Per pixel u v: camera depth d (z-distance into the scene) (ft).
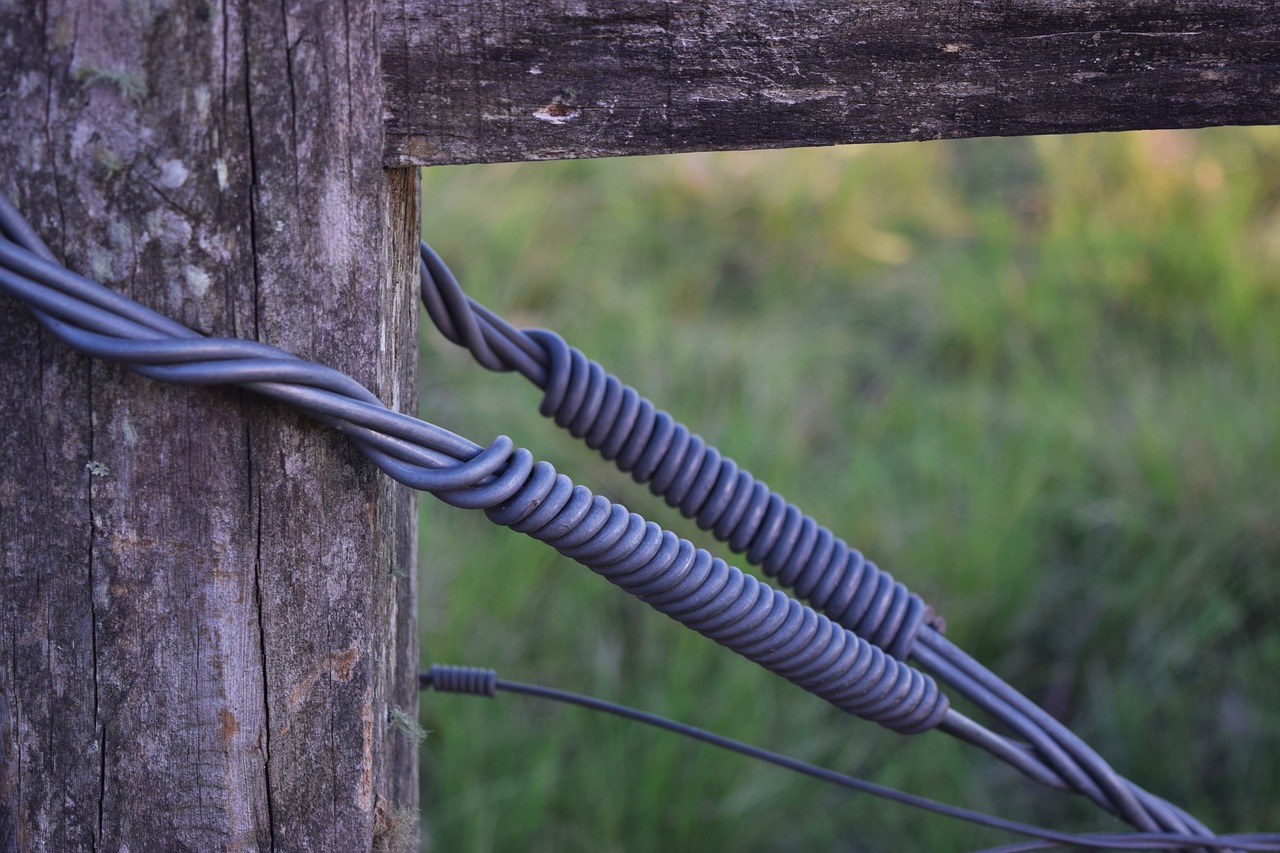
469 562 3.85
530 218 5.99
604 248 6.09
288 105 1.64
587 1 1.65
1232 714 3.66
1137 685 3.73
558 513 1.69
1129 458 4.39
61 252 1.64
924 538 4.07
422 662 3.49
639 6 1.65
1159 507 4.21
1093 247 5.81
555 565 4.00
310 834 1.77
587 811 3.24
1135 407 4.55
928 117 1.69
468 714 3.44
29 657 1.72
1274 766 3.42
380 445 1.66
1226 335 5.12
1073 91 1.69
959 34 1.68
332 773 1.76
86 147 1.63
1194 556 3.94
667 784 3.28
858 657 1.79
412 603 2.04
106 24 1.61
